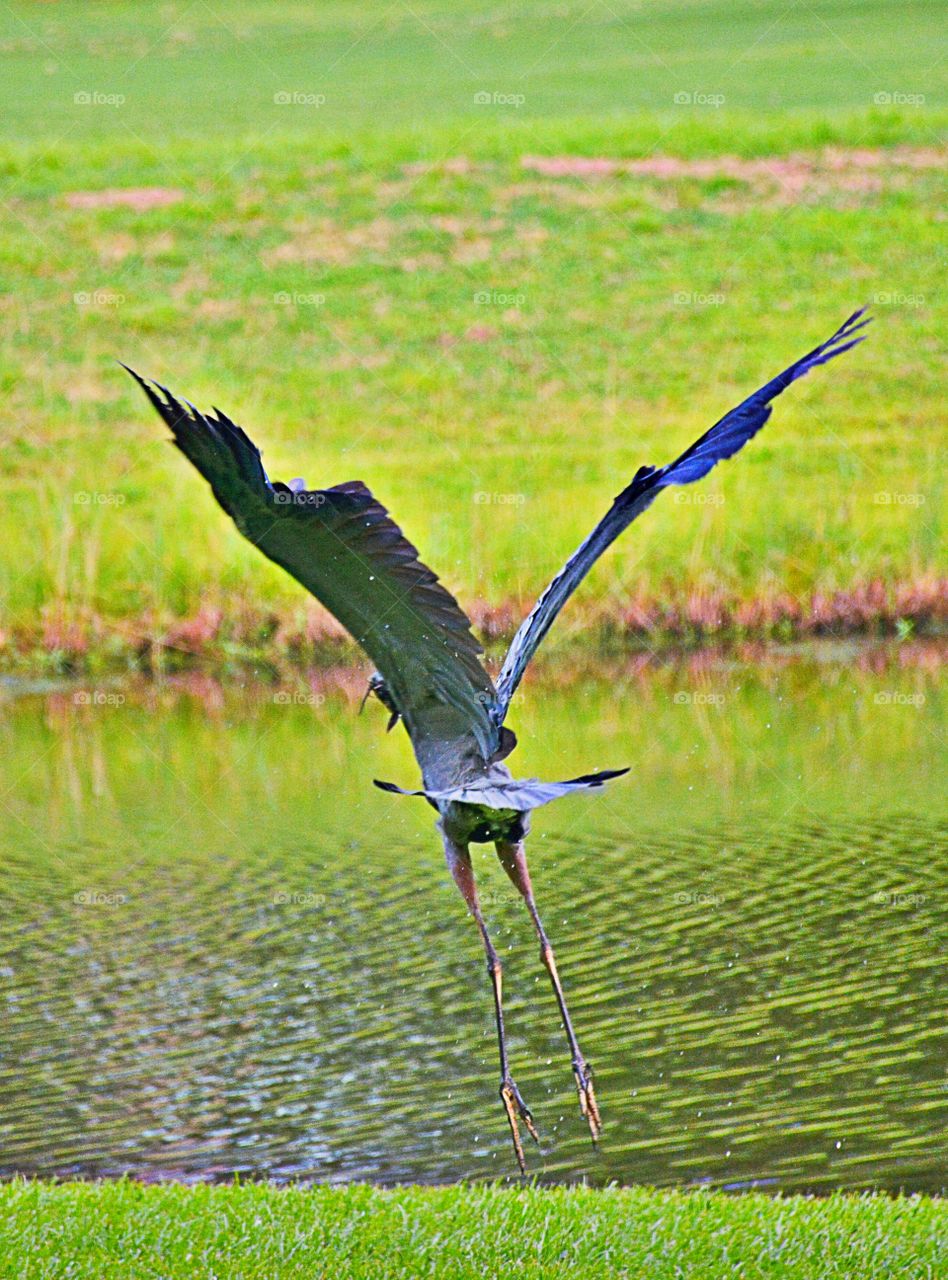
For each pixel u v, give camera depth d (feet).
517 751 52.08
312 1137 29.66
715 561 67.26
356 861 44.14
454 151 103.86
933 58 116.37
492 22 137.90
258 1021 34.37
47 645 64.95
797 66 117.39
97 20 142.00
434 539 68.74
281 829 46.91
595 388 79.87
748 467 73.00
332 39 134.82
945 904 39.09
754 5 134.51
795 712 56.29
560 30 133.28
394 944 38.29
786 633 65.72
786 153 101.40
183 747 55.47
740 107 108.99
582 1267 23.88
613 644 65.05
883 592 66.49
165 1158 28.99
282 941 38.63
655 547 67.82
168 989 35.99
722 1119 29.53
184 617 65.72
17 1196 26.45
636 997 34.65
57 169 102.22
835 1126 29.12
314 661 64.64
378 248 93.15
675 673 61.57
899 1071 30.96
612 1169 28.14
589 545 22.08
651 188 98.37
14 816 48.37
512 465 73.56
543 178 100.22
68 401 79.05
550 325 85.66
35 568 67.10
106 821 47.78
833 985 34.83
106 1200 26.37
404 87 119.34
